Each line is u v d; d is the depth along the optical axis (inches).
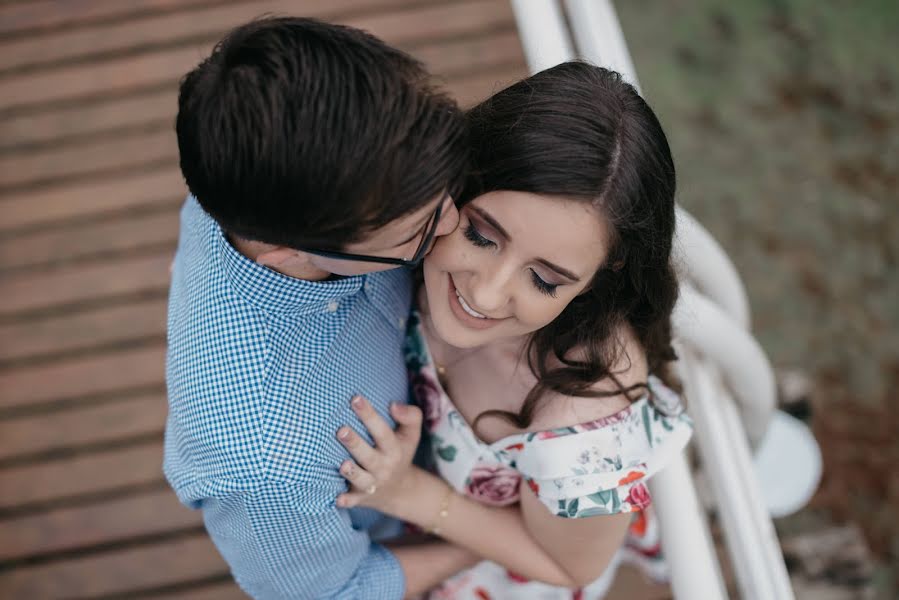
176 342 46.6
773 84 168.6
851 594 110.7
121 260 106.8
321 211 35.2
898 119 164.4
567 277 41.9
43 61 118.6
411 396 55.5
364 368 48.9
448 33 116.6
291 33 34.5
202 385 44.4
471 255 42.4
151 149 112.7
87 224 109.0
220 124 34.4
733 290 68.9
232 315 43.5
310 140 33.7
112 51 118.9
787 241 152.2
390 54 35.3
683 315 59.0
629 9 177.3
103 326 103.4
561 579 56.2
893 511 127.1
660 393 53.5
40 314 104.3
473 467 54.5
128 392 100.3
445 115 36.2
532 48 59.5
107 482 95.8
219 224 38.0
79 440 97.9
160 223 108.7
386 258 39.4
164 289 105.6
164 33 119.5
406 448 51.1
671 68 170.4
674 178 43.5
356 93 33.9
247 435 44.1
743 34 174.2
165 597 90.7
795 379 132.7
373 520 58.8
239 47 34.9
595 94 40.5
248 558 50.3
